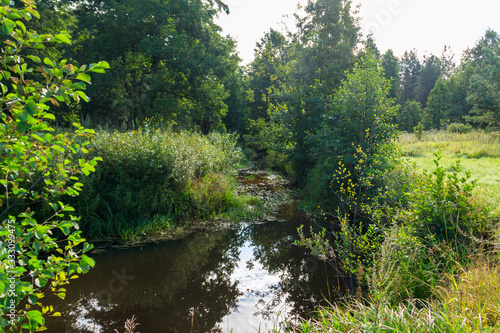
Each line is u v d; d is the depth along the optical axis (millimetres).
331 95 15055
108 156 7949
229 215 9609
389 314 2949
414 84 69438
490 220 4617
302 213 10102
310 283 5363
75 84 2016
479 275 3314
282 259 6578
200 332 4062
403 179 6754
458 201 4824
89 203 7383
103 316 4426
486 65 28859
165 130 13125
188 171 9352
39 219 6617
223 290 5266
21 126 1854
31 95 1953
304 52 17094
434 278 3951
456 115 39812
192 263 6379
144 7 18766
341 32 16406
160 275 5809
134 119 20328
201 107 23516
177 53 19516
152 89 20172
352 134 9711
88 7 20422
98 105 20203
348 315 3264
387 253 4082
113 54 19125
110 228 7535
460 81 41188
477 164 10492
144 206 8219
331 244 7121
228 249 7191
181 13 20828
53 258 2242
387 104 9297
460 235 4637
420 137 21516
